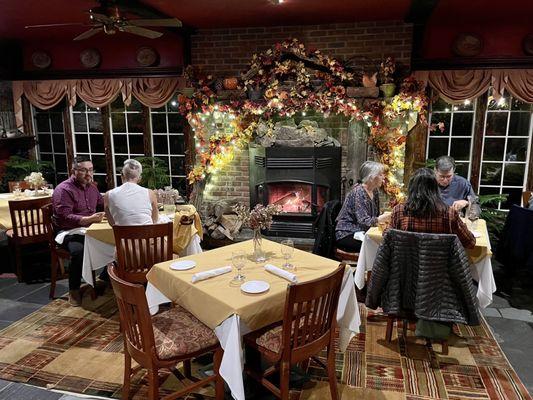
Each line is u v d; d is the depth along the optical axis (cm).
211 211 550
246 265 272
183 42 548
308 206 526
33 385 272
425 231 284
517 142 541
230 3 405
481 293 310
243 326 219
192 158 600
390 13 454
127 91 600
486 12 446
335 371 264
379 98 476
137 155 659
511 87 497
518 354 306
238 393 209
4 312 375
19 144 638
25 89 636
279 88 489
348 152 511
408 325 347
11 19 462
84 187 423
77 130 670
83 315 369
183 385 267
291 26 515
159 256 334
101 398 260
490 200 525
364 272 342
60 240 386
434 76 507
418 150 538
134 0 388
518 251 420
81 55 601
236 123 524
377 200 404
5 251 531
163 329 242
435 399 257
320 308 226
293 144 508
